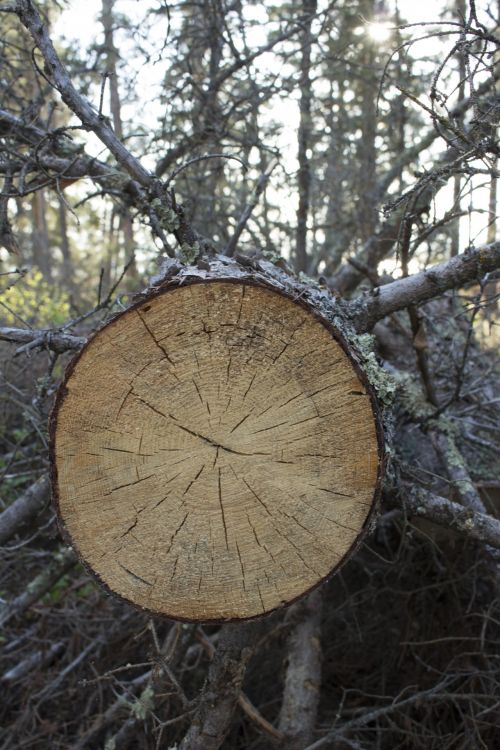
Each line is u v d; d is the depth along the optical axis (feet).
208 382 5.57
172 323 5.43
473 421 11.68
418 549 10.52
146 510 5.74
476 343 13.50
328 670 11.01
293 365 5.53
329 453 5.65
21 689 11.07
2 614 10.50
